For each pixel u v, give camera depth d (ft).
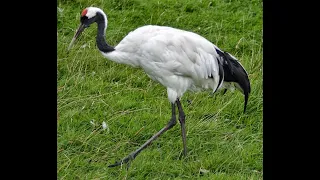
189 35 36.99
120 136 38.55
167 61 36.45
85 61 44.93
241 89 38.34
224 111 40.93
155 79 37.81
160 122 39.93
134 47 36.88
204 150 37.42
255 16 52.19
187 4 52.90
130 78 44.04
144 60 36.94
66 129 38.75
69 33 48.11
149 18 51.13
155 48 36.27
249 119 40.57
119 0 52.42
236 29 50.62
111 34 48.52
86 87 42.96
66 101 40.96
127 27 49.85
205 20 51.39
